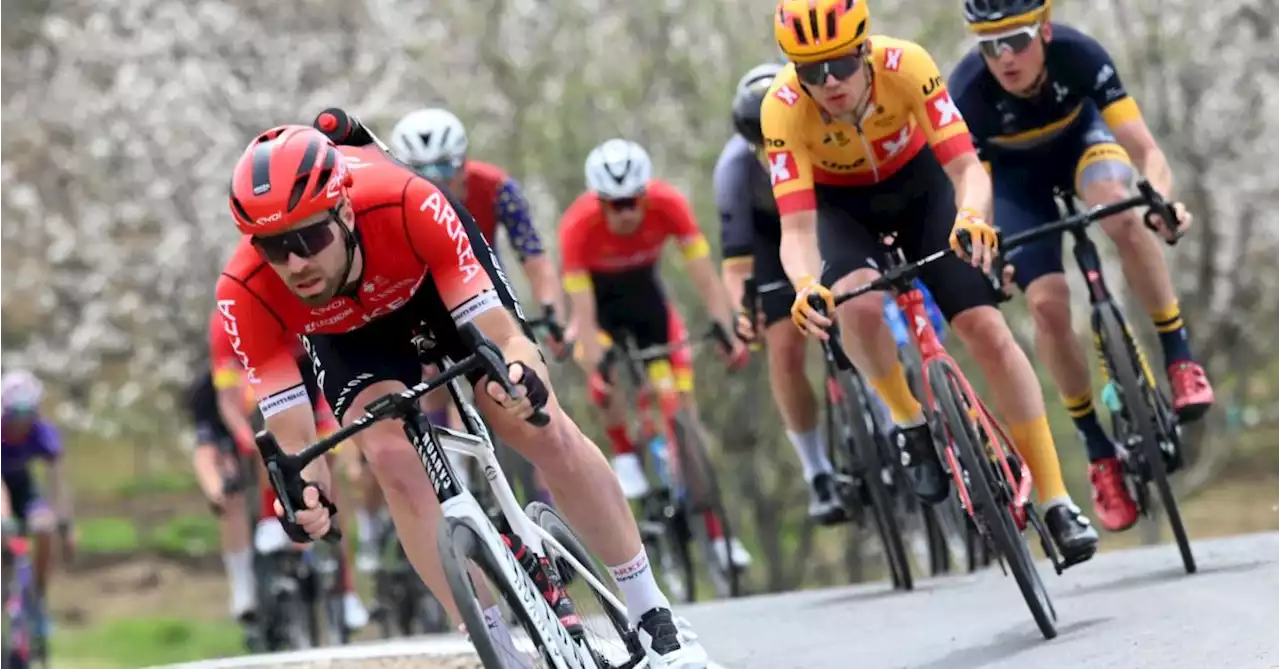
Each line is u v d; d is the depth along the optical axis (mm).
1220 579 17656
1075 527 16766
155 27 57000
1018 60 18922
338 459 31781
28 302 68375
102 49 56719
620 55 50938
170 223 57844
